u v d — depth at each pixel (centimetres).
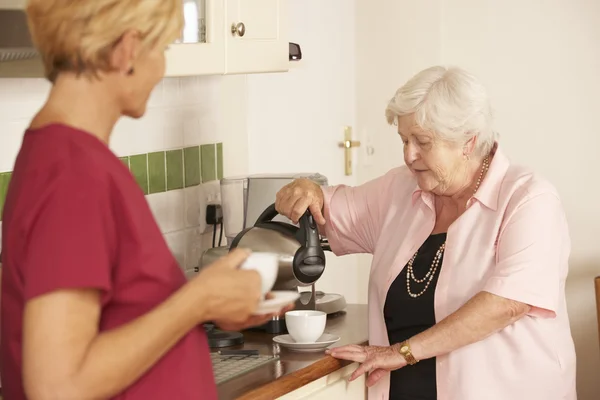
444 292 233
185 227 307
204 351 156
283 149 377
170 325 138
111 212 137
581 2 415
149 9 138
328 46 416
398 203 254
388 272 245
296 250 249
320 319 242
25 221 132
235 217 305
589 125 418
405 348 227
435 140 228
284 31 286
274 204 264
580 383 418
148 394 144
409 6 447
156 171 292
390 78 449
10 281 139
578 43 417
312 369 226
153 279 143
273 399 210
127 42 138
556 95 424
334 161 423
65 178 132
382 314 248
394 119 238
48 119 141
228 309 146
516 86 434
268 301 160
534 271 221
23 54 175
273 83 368
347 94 435
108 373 131
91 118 141
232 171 338
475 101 226
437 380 232
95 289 133
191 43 242
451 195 239
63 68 140
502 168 235
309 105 399
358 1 439
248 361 229
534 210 225
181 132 304
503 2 434
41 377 127
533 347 228
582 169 420
